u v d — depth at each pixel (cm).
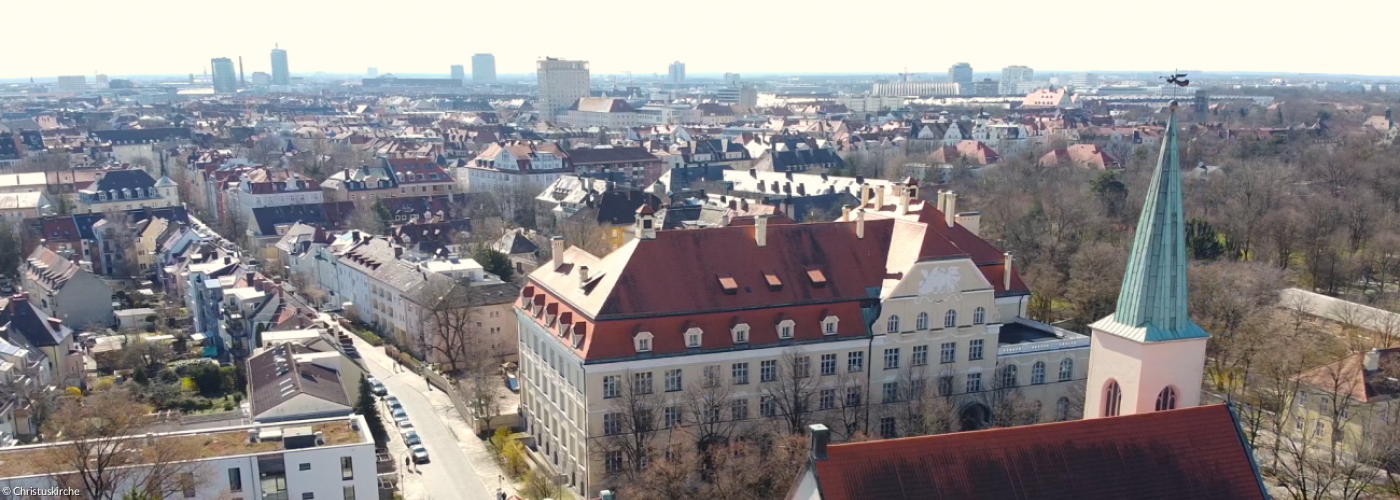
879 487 6925
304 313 18238
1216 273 18338
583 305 12688
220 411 15488
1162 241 7619
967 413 13700
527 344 14525
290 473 10706
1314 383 13925
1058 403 14275
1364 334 17475
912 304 13200
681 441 12350
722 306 12725
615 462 12538
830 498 6831
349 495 10981
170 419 14050
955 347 13588
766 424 12900
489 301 18188
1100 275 18525
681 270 12838
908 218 15812
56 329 17850
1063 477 7156
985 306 13600
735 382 12800
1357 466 12050
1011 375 13938
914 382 13300
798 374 12925
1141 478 7256
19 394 14588
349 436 11219
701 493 11400
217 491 10506
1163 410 7700
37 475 9888
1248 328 16325
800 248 13525
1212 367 16338
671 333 12469
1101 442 7300
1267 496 7388
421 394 16875
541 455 14325
